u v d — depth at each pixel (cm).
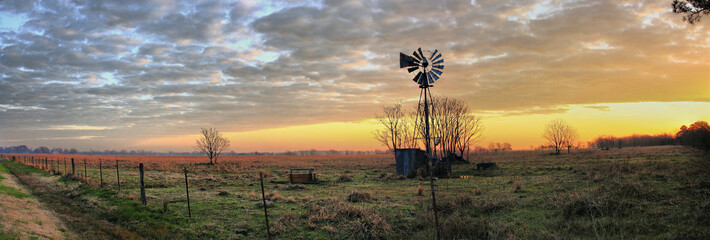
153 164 6350
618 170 2323
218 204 1775
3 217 1357
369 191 2255
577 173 2667
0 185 2314
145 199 1789
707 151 4516
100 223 1496
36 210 1648
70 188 2483
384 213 1492
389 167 5169
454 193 1994
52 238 1238
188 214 1574
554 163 4422
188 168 5359
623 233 1041
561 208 1342
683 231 988
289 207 1681
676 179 1791
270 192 2180
